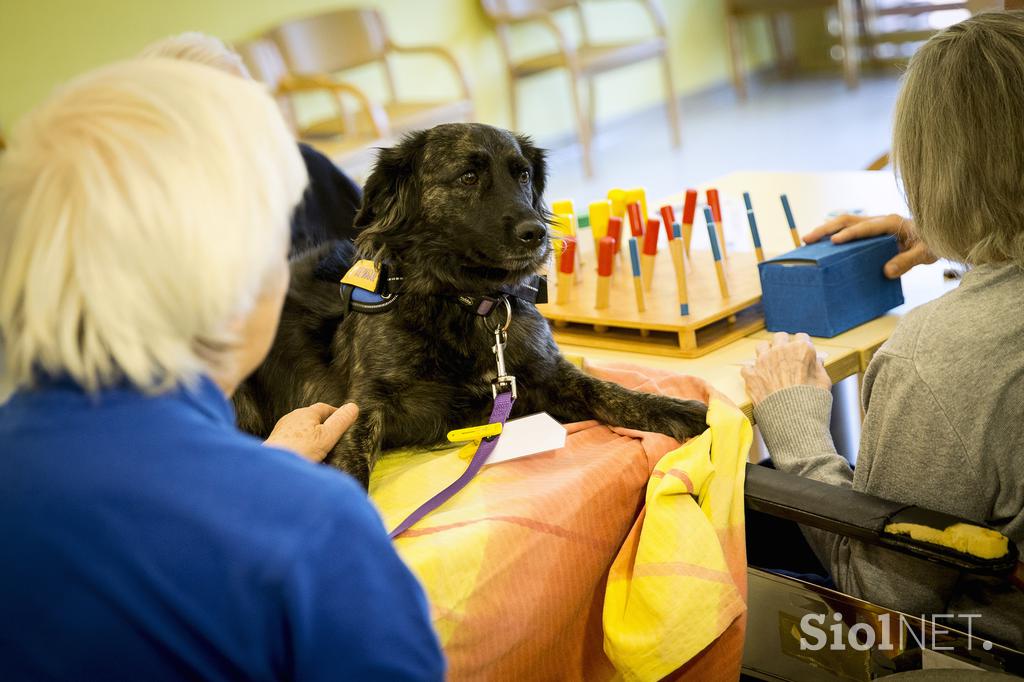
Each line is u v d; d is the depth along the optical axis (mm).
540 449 1657
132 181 740
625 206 2574
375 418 1768
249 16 5957
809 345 1829
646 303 2229
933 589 1478
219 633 753
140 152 749
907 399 1418
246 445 804
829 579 1724
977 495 1407
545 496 1517
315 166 2480
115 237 735
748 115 8305
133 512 745
